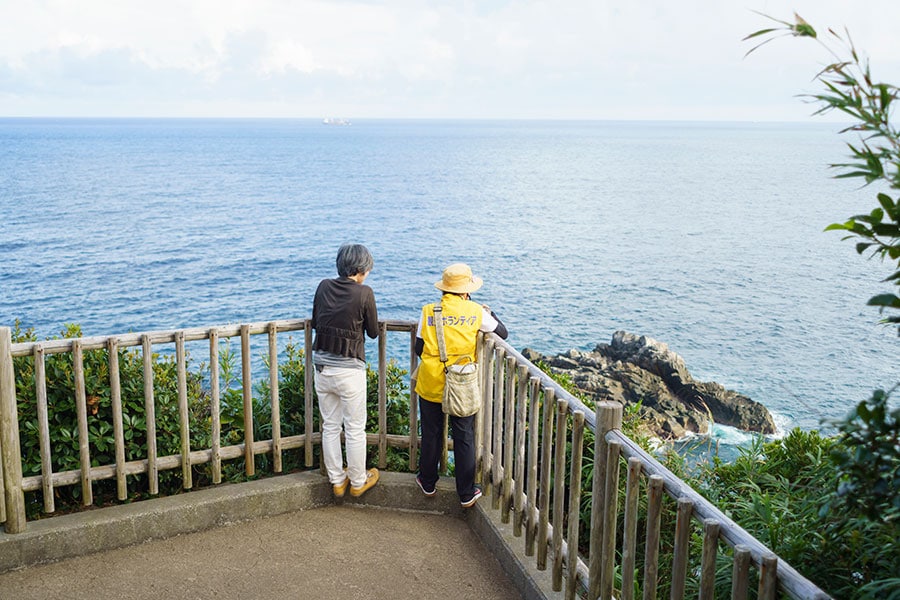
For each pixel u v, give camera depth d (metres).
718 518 2.81
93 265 53.97
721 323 41.00
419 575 4.64
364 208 91.25
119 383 4.98
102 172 139.88
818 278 53.84
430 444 5.28
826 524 3.95
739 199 106.62
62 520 4.76
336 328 5.11
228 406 5.82
